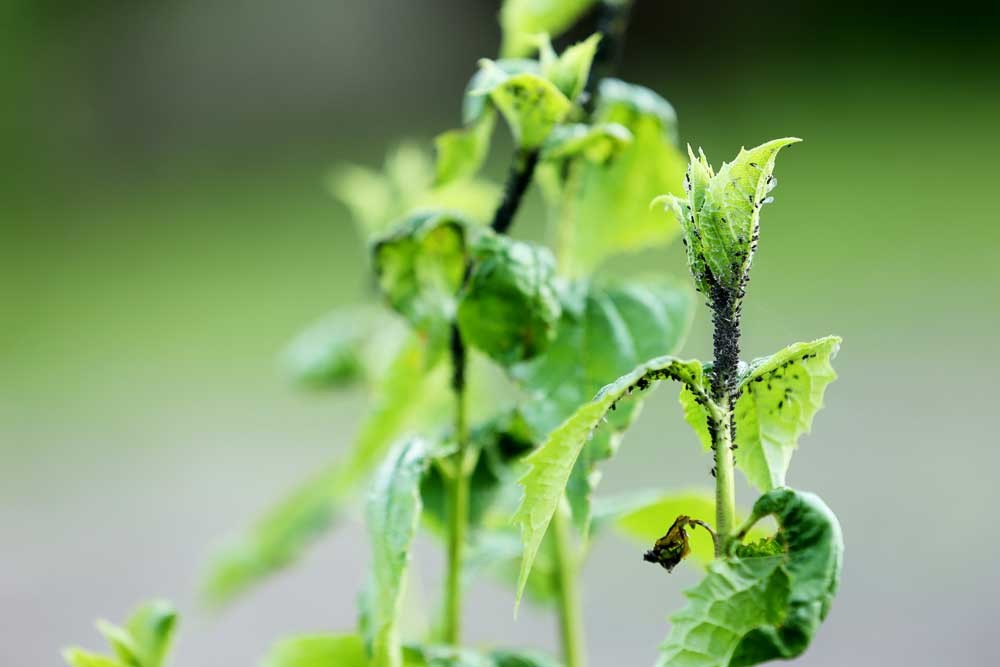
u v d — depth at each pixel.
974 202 4.17
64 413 3.46
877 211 4.10
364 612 0.92
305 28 6.17
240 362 3.75
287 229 5.01
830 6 5.59
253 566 1.13
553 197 1.01
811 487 2.66
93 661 0.93
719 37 5.74
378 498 0.91
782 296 3.60
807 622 0.84
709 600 0.85
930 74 5.37
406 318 0.95
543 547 0.99
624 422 0.91
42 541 2.75
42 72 5.69
